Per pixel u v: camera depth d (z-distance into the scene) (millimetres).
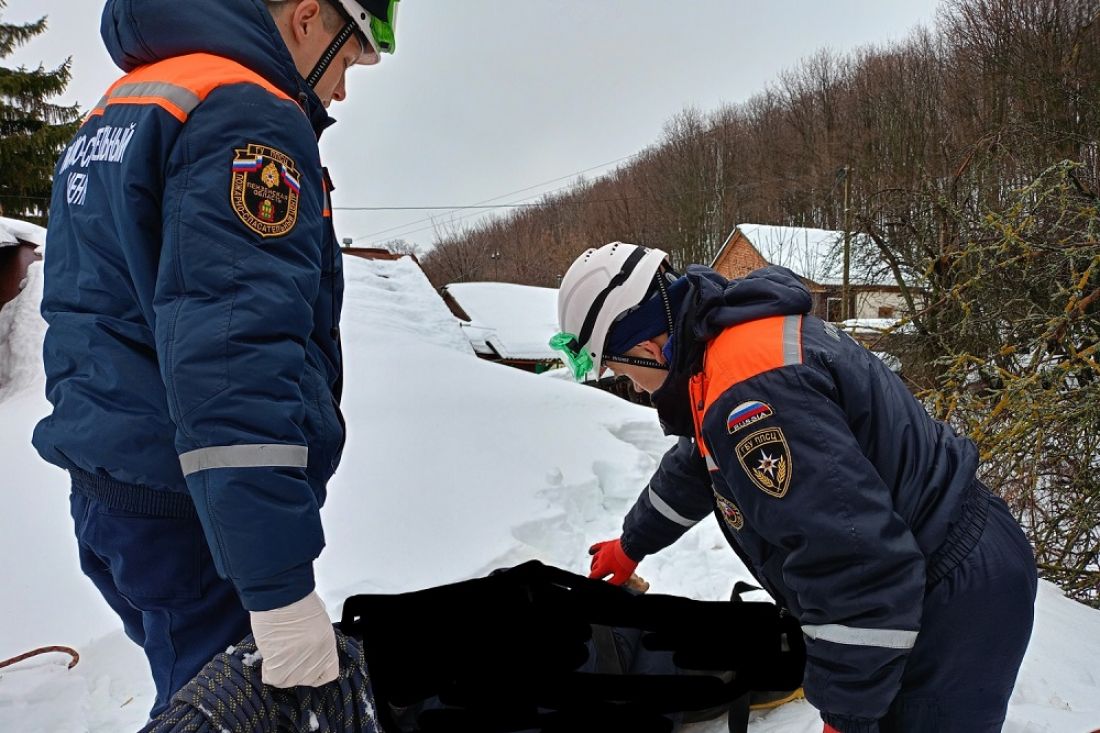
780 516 1246
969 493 1410
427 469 3906
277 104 1277
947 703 1383
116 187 1229
